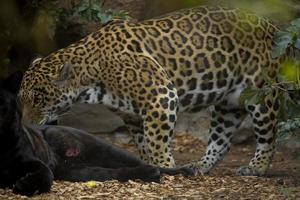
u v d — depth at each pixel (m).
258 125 13.38
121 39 13.01
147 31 13.22
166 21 13.45
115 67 12.81
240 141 17.28
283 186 11.34
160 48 13.14
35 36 16.58
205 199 10.05
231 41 13.49
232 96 13.73
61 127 11.92
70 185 10.85
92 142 11.93
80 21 16.94
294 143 16.28
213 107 14.14
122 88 12.78
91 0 15.48
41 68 12.88
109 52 12.90
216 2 13.55
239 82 13.62
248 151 17.00
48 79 12.77
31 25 16.52
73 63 12.92
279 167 14.89
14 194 10.09
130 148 17.05
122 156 11.98
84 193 10.28
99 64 12.91
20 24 16.52
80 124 17.14
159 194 10.34
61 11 16.28
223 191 10.73
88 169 11.40
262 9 8.02
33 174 10.14
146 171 11.23
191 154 16.80
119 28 13.17
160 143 12.66
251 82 13.58
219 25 13.55
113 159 11.96
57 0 16.38
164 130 12.67
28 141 10.74
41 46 16.84
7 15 16.36
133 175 11.23
